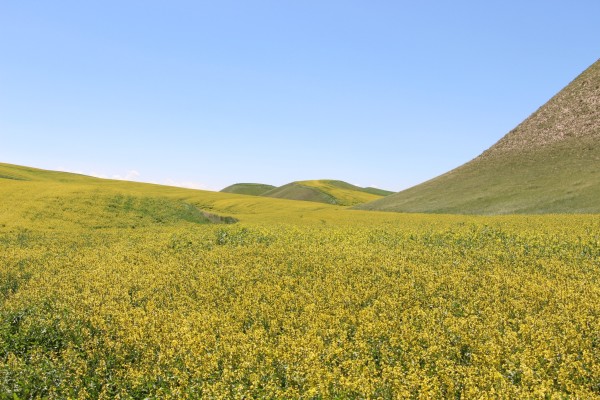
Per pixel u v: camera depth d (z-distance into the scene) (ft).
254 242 108.06
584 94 331.77
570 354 37.01
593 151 267.59
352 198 526.16
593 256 81.92
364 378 33.42
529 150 308.81
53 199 160.25
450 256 83.20
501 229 116.06
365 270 70.74
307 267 74.54
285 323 47.55
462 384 33.81
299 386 35.01
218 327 47.14
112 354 42.68
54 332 49.73
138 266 80.59
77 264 83.76
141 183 325.21
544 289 55.42
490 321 45.55
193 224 163.43
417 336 41.98
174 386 36.70
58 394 37.50
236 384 35.17
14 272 77.71
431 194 293.84
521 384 33.27
